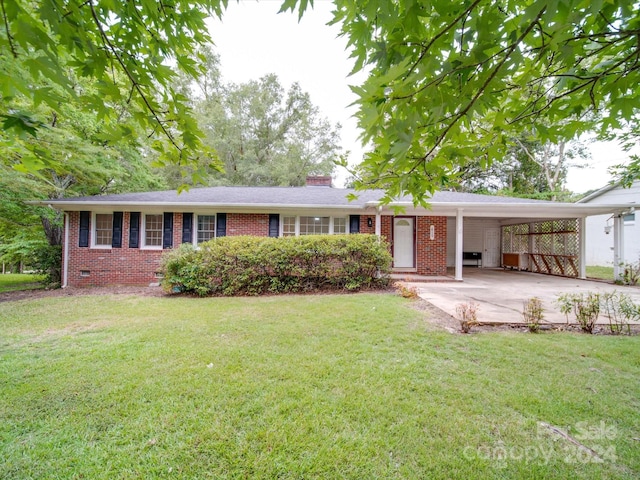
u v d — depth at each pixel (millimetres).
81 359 3391
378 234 9156
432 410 2404
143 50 1919
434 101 1450
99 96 1885
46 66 1262
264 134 23422
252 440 2066
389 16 1258
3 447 2002
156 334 4289
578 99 2023
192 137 2240
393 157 1681
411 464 1873
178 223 9664
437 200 10234
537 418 2314
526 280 10062
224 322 4922
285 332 4344
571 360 3355
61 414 2363
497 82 1452
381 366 3193
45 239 11547
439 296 6965
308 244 7898
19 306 6312
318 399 2559
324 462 1885
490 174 21812
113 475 1786
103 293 8023
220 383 2828
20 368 3166
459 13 1371
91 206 9188
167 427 2205
